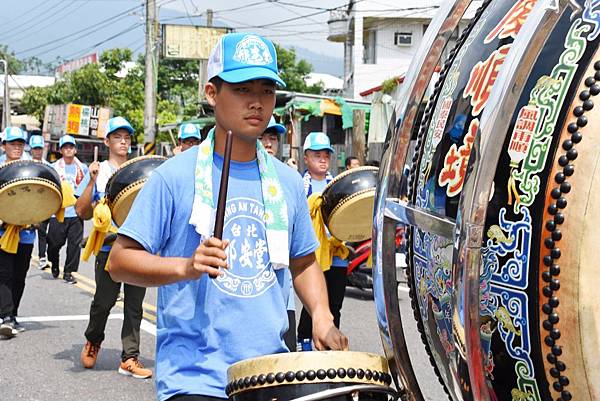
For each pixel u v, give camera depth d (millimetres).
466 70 2105
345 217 5625
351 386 2098
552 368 1694
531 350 1724
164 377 2490
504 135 1724
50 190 6676
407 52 28406
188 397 2418
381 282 2277
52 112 30281
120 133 6117
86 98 34719
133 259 2453
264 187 2623
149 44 22328
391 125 2320
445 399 5141
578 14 1717
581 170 1628
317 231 5848
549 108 1694
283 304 2619
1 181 6559
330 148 6773
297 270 2834
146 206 2520
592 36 1677
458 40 2311
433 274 2129
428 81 2279
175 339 2510
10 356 6574
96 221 5570
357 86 28359
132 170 5367
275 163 2742
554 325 1667
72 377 5980
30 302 8961
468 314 1753
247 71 2518
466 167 1810
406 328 6531
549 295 1667
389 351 2268
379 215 2297
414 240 2285
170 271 2361
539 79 1731
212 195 2561
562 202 1644
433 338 2211
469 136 1989
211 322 2484
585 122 1638
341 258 6062
